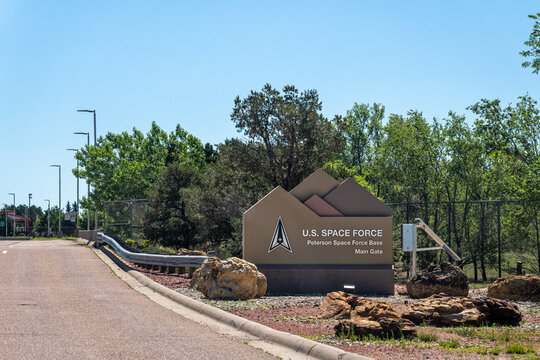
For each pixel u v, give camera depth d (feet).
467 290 52.47
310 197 59.57
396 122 141.28
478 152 118.62
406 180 129.18
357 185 59.77
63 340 30.40
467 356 26.78
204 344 30.50
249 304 47.11
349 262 58.34
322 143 114.62
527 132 96.02
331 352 27.12
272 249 58.13
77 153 228.02
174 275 68.85
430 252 76.23
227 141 117.91
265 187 115.44
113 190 224.94
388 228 58.75
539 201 81.15
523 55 86.94
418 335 32.27
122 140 250.37
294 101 115.85
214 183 120.88
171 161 248.52
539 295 50.49
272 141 116.47
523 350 27.89
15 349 27.81
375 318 36.45
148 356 26.91
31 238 245.24
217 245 122.72
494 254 101.96
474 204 108.68
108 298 49.60
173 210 147.33
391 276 57.93
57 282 61.41
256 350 29.37
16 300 46.91
